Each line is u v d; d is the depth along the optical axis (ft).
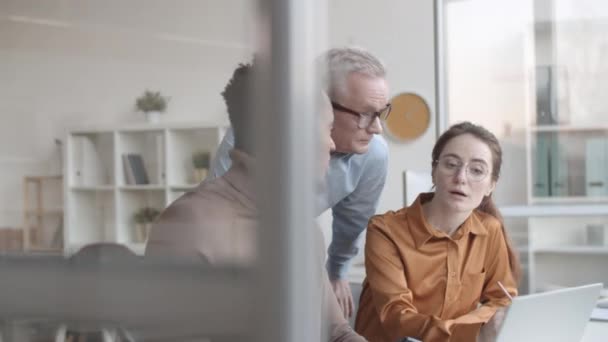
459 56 15.05
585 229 14.40
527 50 14.78
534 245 14.38
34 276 2.22
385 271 5.72
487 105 14.94
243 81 2.05
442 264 5.75
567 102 14.49
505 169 14.44
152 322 2.07
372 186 7.07
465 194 5.69
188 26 2.41
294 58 1.88
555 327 4.82
